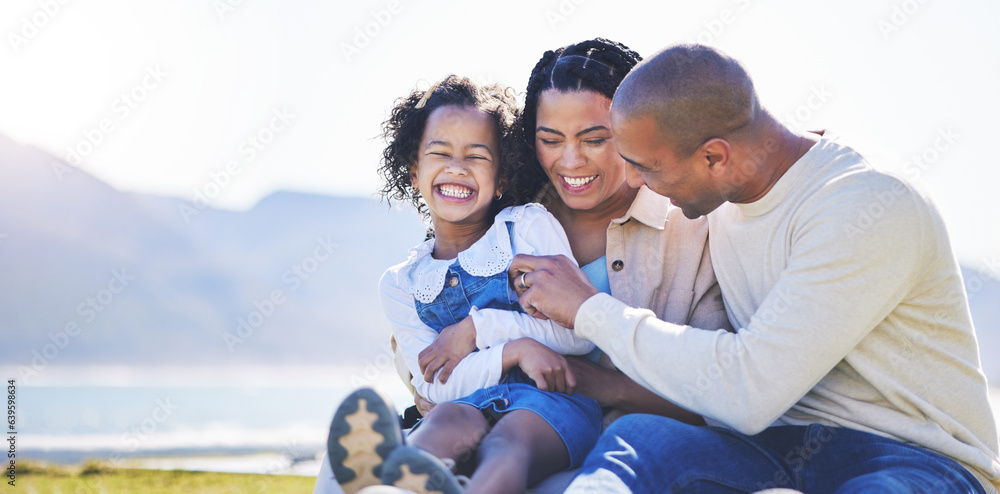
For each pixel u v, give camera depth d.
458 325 2.67
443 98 2.97
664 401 2.57
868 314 2.02
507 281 2.76
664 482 1.94
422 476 1.74
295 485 5.19
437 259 3.02
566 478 2.22
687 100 2.13
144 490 4.96
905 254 2.03
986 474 2.12
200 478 5.43
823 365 2.02
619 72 2.76
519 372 2.58
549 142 2.74
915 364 2.12
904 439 2.11
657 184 2.30
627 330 2.19
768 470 2.11
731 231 2.41
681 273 2.73
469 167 2.90
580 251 2.94
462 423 2.22
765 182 2.25
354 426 1.86
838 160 2.17
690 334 2.13
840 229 2.04
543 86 2.75
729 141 2.18
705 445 2.06
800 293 2.04
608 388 2.58
